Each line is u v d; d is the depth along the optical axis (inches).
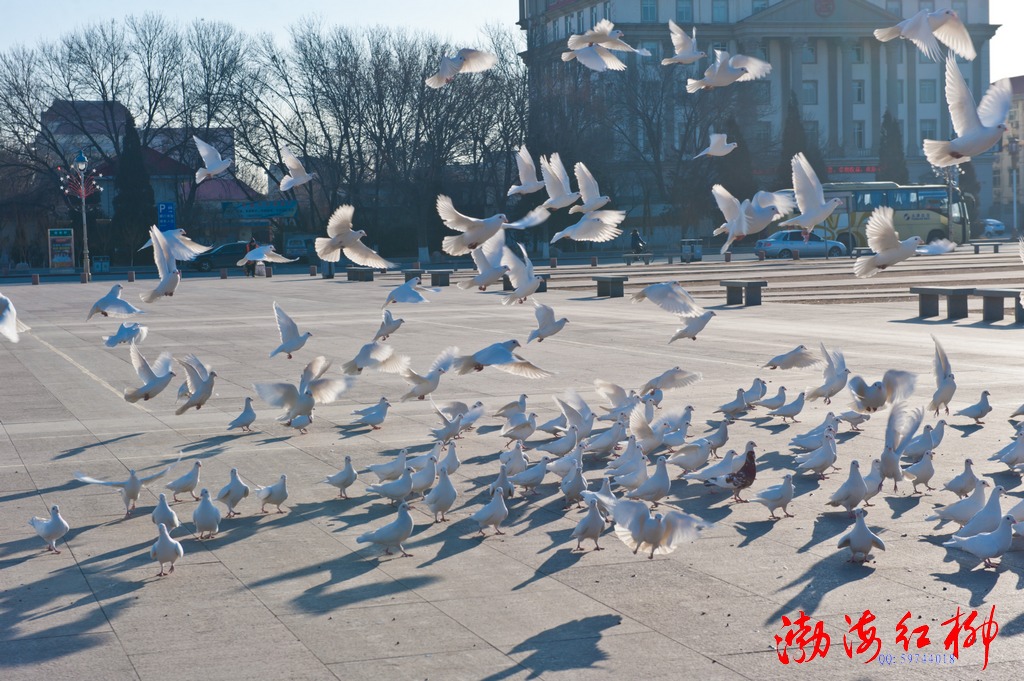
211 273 3065.9
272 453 628.7
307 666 323.3
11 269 3499.0
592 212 590.9
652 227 4109.3
